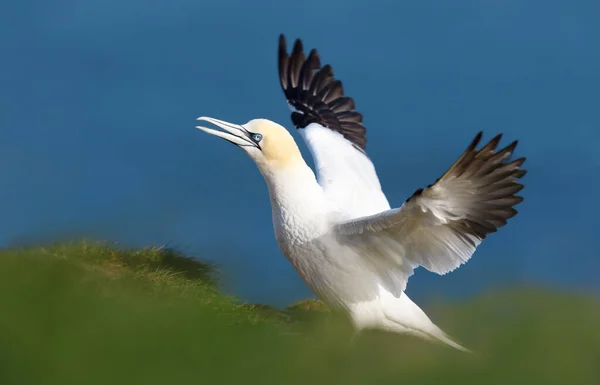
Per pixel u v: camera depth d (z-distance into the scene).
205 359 8.70
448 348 10.81
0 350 8.03
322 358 9.36
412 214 9.90
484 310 12.05
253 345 9.24
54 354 8.19
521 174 9.72
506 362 9.74
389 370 9.27
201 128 10.93
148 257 12.15
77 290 9.43
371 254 10.55
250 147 10.78
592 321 11.07
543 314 11.41
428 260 10.37
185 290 11.07
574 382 9.37
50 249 11.70
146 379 8.18
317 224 10.65
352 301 10.79
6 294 8.84
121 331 8.78
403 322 10.88
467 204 9.79
